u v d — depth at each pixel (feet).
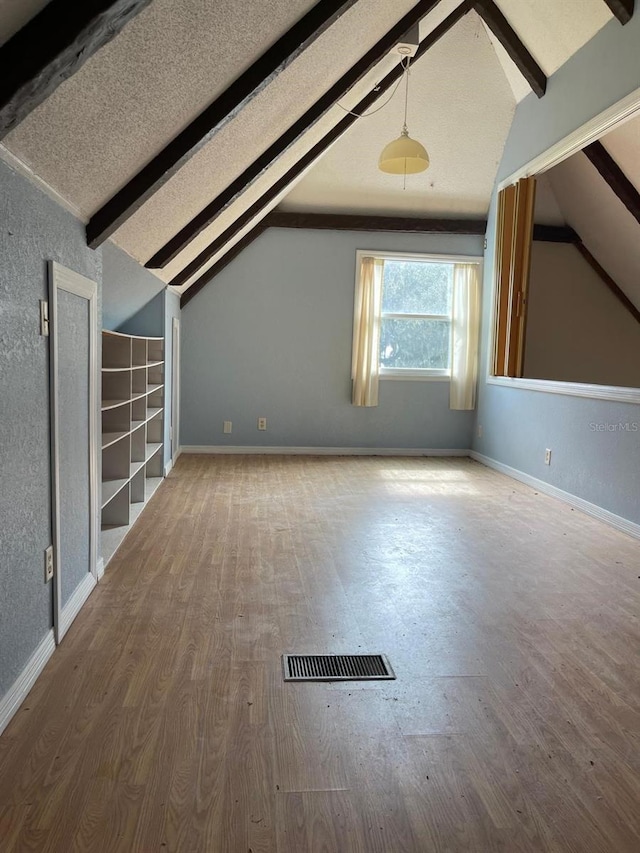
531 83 16.47
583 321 22.12
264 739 5.78
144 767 5.35
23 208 5.92
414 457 21.56
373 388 21.29
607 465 13.62
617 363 22.62
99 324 9.30
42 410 6.66
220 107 7.56
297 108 10.17
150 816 4.79
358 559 10.91
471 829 4.76
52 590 7.25
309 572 10.21
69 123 5.68
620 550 11.72
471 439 22.11
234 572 10.12
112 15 4.44
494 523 13.44
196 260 16.39
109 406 10.74
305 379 21.39
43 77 4.55
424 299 21.71
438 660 7.39
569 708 6.46
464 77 17.67
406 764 5.50
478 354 21.50
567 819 4.90
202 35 5.83
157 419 16.76
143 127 6.79
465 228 20.97
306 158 14.84
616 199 17.87
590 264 21.71
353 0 7.26
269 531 12.44
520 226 17.87
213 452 21.35
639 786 5.31
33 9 4.36
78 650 7.36
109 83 5.52
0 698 5.75
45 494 6.87
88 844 4.50
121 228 9.70
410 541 12.04
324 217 20.54
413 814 4.90
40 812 4.80
